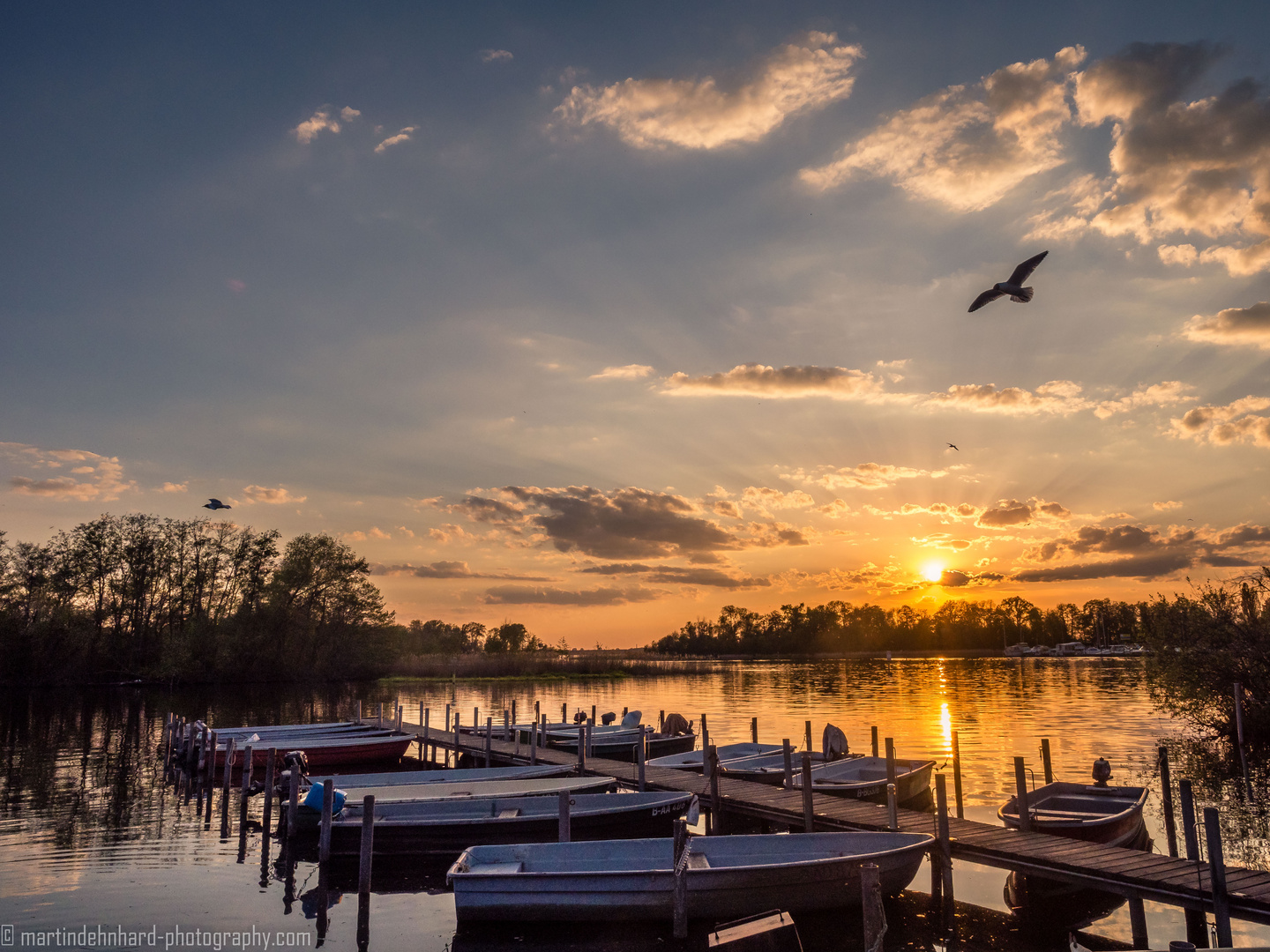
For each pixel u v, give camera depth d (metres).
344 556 77.06
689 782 18.61
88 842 16.75
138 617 74.44
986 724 35.41
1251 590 28.73
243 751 25.70
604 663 86.44
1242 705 28.12
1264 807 18.61
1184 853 14.84
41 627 68.94
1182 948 6.71
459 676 80.12
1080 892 12.93
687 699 53.31
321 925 11.94
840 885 11.88
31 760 28.73
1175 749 27.19
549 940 11.27
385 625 78.19
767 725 35.84
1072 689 58.19
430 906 12.89
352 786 18.84
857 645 170.25
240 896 13.23
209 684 71.25
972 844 12.48
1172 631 29.64
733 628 178.75
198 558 77.25
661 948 10.93
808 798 14.66
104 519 74.50
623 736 28.22
